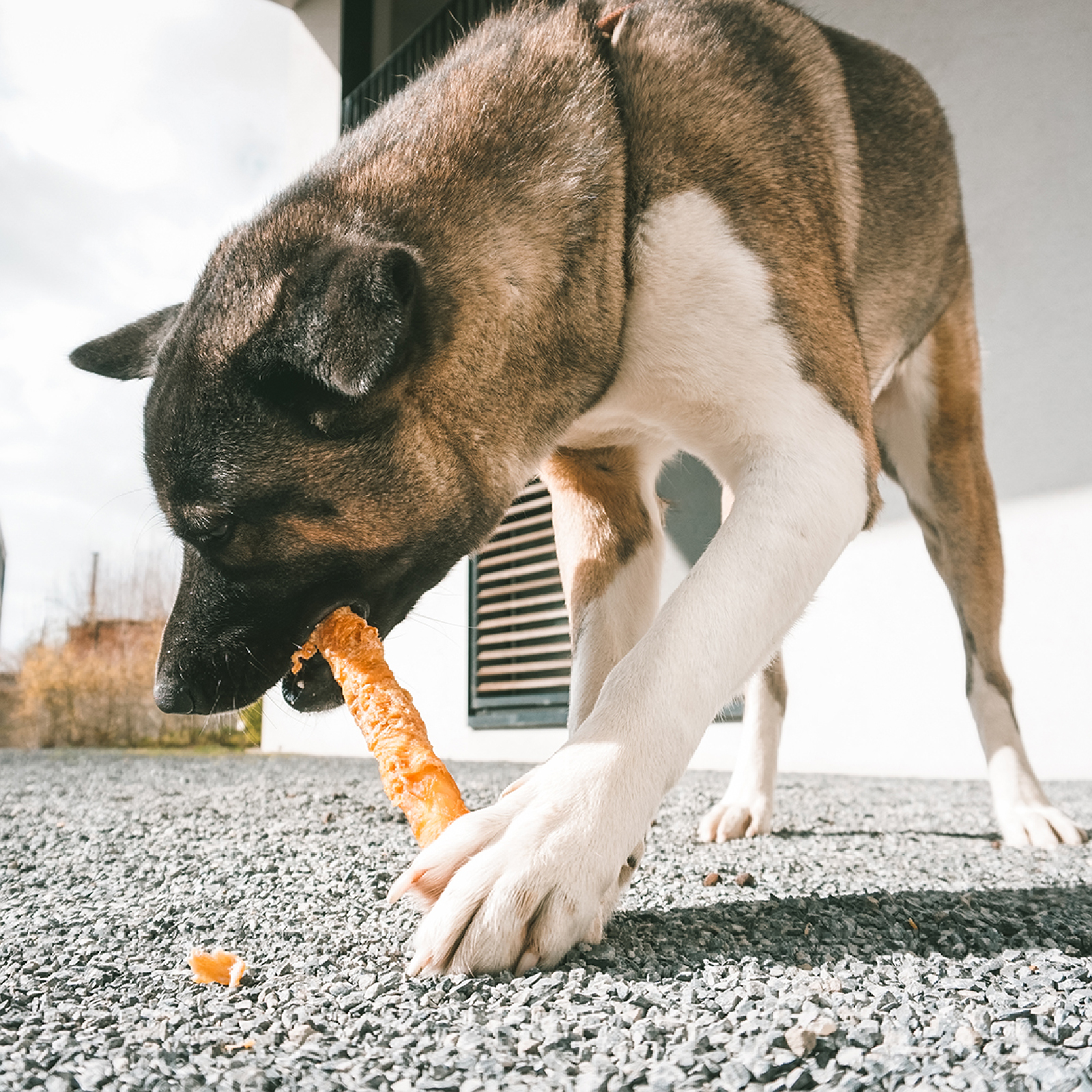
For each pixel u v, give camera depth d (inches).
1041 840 32.0
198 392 20.6
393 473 21.4
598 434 26.2
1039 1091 11.7
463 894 16.1
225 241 23.0
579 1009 14.3
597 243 22.7
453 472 22.1
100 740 136.6
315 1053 12.9
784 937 18.7
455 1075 12.2
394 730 19.7
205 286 22.0
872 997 14.9
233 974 16.1
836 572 64.8
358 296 17.8
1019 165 61.7
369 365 17.2
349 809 43.4
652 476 29.0
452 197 22.1
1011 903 22.0
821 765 64.7
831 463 21.6
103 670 137.8
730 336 22.3
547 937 16.0
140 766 80.0
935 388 35.9
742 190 23.1
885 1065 12.2
